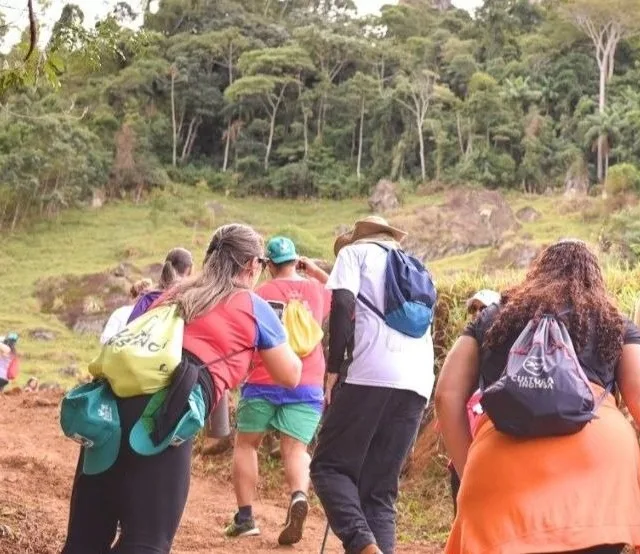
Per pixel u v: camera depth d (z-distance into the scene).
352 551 4.38
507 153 82.75
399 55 96.31
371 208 80.81
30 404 11.12
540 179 79.50
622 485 2.90
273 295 5.74
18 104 73.62
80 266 68.69
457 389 3.25
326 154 90.06
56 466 7.73
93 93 91.94
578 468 2.90
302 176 87.50
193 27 104.69
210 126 95.88
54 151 75.56
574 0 84.88
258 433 5.84
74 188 78.25
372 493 4.68
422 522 6.80
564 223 69.19
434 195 79.88
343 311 4.54
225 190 88.94
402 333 4.64
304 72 95.12
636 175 69.50
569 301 3.14
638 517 2.88
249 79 90.19
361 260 4.69
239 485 5.89
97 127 87.06
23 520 5.67
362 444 4.59
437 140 82.56
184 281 3.70
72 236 75.31
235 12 104.62
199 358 3.46
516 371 2.92
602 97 82.75
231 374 3.52
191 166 91.56
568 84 85.25
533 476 2.91
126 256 71.69
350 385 4.59
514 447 2.96
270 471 7.90
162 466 3.38
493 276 8.19
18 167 74.38
